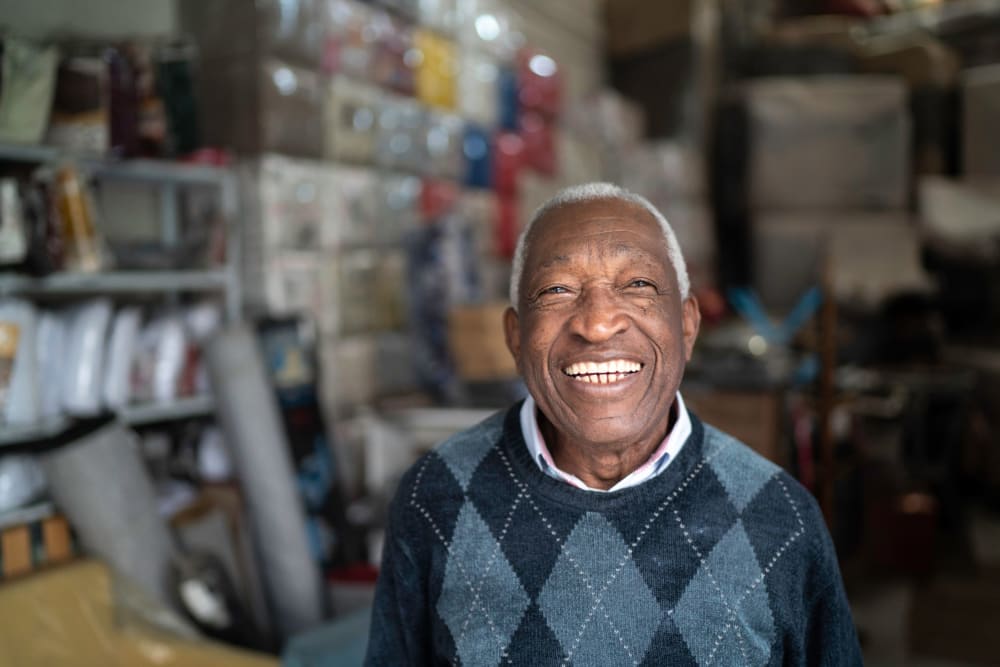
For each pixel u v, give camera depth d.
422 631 0.88
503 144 4.04
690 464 0.82
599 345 0.76
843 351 3.89
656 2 5.39
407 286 3.07
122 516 1.94
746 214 5.23
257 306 2.79
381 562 0.92
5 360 1.99
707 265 5.16
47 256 2.08
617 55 5.66
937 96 5.05
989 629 2.74
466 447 0.89
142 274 2.40
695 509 0.80
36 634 1.72
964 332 4.79
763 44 5.54
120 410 2.30
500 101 4.11
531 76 4.36
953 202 4.73
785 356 2.99
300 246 2.91
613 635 0.77
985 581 3.19
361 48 3.19
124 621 1.86
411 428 2.84
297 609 2.24
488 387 2.91
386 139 3.33
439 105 3.65
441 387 3.00
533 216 0.86
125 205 2.73
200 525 2.22
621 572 0.78
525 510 0.82
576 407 0.78
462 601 0.81
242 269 2.81
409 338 3.31
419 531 0.85
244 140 2.80
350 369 3.08
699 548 0.78
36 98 2.09
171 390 2.46
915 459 3.75
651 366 0.78
